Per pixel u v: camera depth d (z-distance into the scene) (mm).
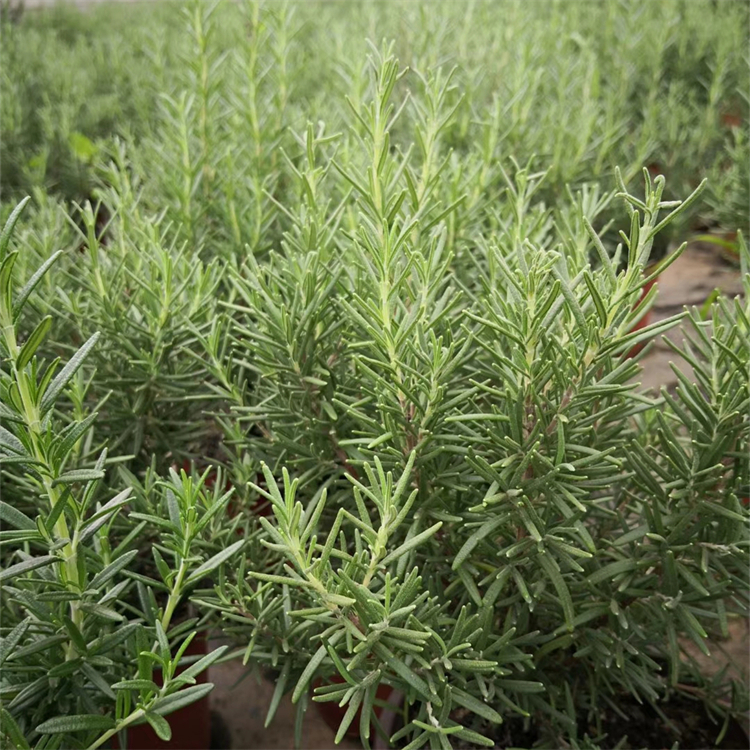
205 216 2426
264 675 1941
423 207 1479
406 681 1148
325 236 1570
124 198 2066
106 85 4664
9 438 943
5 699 1139
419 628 1117
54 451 952
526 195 1636
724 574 1262
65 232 2199
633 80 4152
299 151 2605
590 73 3439
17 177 3643
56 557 1003
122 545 1179
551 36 4023
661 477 1364
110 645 1116
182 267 1820
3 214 2180
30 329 1840
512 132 2949
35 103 4305
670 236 3510
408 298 1408
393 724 1441
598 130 3375
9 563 1415
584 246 1511
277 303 1422
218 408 1917
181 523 1089
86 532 1050
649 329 1104
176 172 2250
